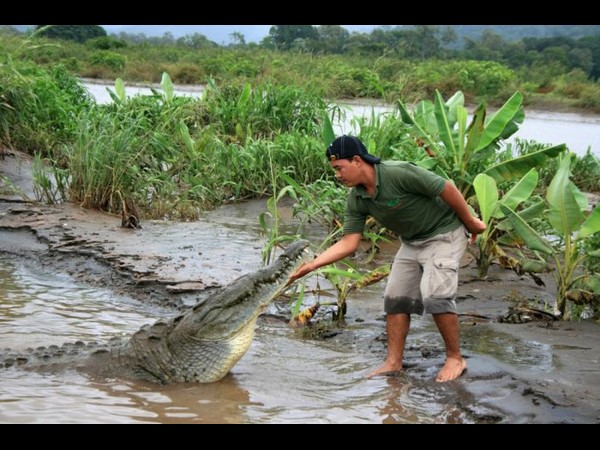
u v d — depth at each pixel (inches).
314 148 458.0
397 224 199.9
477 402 183.9
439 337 235.9
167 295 275.1
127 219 362.3
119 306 268.1
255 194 465.4
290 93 586.6
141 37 2139.5
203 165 465.7
